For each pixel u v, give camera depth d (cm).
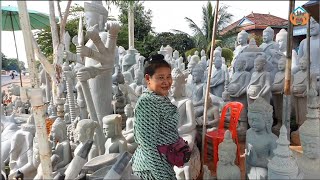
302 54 607
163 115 212
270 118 319
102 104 376
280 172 247
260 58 561
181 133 396
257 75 562
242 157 484
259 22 1248
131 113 397
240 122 566
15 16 585
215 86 671
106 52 361
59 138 325
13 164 333
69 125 440
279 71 571
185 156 217
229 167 318
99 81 371
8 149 367
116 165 158
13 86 286
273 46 680
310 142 274
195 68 571
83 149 203
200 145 487
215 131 464
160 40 1088
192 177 381
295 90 525
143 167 215
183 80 413
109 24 358
